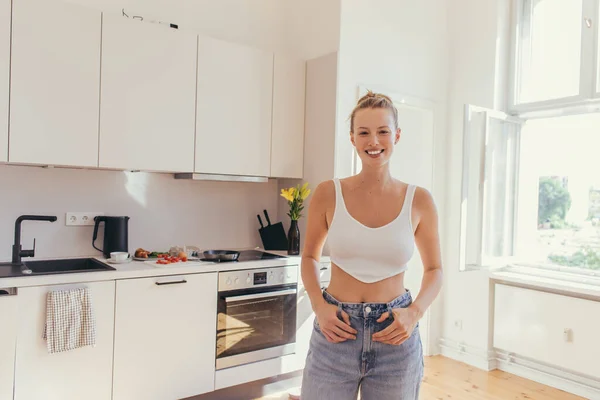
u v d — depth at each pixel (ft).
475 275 11.94
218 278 8.62
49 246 8.83
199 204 10.62
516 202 11.91
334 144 10.19
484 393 10.16
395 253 4.41
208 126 9.35
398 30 11.78
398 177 13.03
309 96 10.78
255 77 10.01
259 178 10.30
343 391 4.49
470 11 12.40
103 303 7.41
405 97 11.78
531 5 11.78
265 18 11.68
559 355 10.26
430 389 10.33
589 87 10.36
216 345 8.62
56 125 7.70
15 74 7.33
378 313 4.37
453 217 12.50
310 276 4.86
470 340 12.02
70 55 7.79
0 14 7.19
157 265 8.25
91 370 7.33
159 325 7.97
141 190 9.84
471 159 11.80
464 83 12.48
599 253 10.61
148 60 8.59
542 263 11.63
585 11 10.47
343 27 10.61
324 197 4.83
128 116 8.39
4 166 8.38
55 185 8.87
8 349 6.65
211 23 10.78
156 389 7.95
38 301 6.88
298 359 9.75
